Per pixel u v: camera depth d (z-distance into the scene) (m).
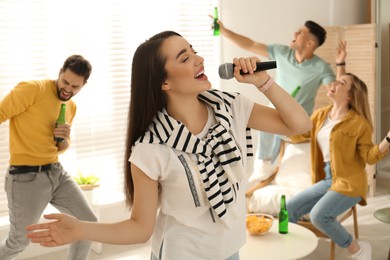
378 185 5.78
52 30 4.23
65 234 1.38
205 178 1.54
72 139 4.41
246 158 1.68
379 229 4.43
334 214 3.59
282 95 1.58
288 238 3.24
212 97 1.62
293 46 4.79
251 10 5.23
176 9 4.89
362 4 6.02
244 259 2.92
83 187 4.02
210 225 1.61
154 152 1.52
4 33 4.04
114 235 1.47
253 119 1.69
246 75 1.55
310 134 4.22
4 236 3.99
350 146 3.71
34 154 3.12
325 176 4.08
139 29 4.68
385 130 5.75
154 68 1.52
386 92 5.70
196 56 1.53
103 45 4.50
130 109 1.58
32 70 4.17
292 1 5.47
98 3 4.44
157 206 1.60
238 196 1.64
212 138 1.56
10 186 3.15
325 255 3.92
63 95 3.13
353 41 5.48
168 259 1.63
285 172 4.28
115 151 4.64
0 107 3.02
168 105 1.60
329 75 4.73
